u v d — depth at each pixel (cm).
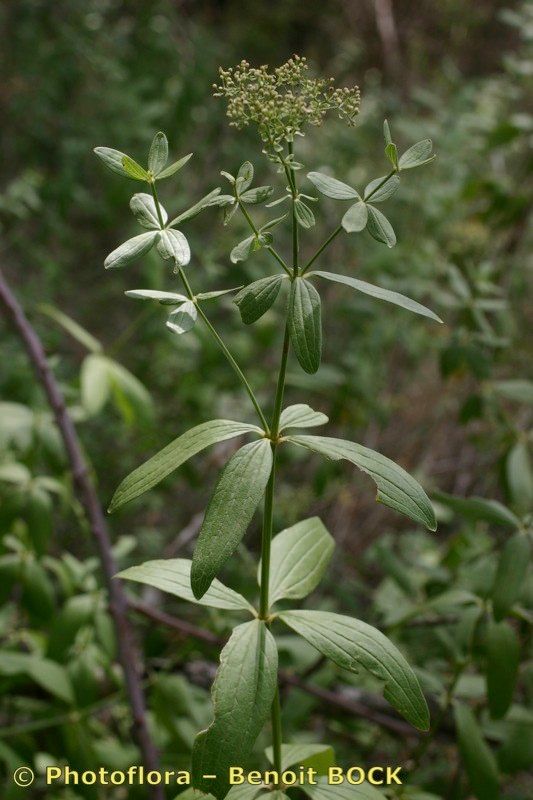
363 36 801
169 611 362
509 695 222
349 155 542
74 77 631
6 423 300
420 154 151
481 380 334
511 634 224
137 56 650
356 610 393
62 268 578
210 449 451
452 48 811
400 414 529
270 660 153
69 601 269
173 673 307
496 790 226
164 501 477
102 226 593
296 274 150
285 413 162
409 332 474
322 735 334
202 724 273
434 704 291
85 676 262
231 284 443
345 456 150
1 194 609
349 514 468
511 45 808
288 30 854
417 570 374
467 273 355
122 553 295
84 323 586
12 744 264
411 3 816
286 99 148
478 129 505
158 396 481
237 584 332
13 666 256
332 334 515
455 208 524
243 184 152
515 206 432
